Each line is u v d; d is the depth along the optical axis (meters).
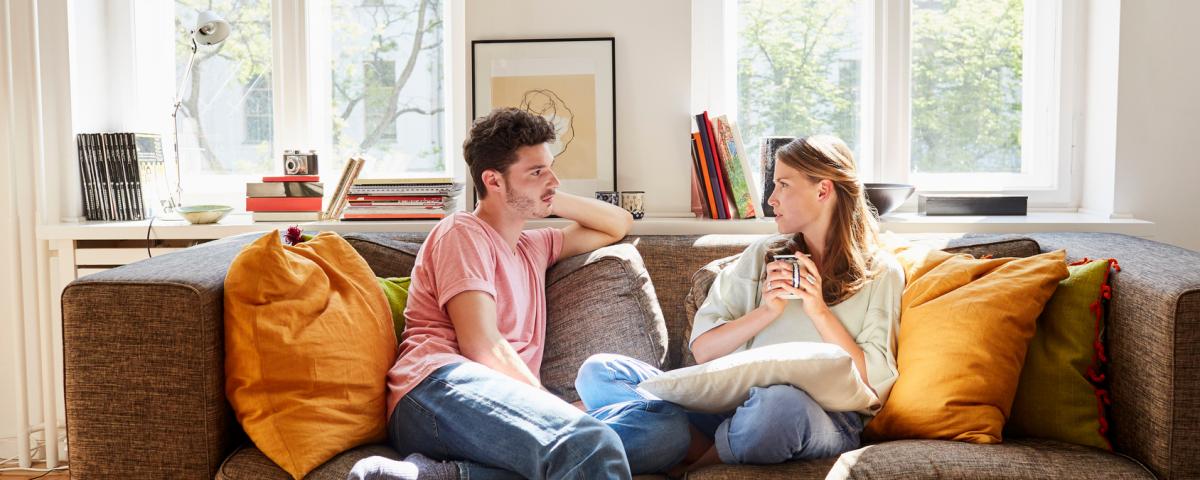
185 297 1.62
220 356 1.67
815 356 1.60
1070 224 2.52
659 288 2.27
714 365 1.67
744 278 2.00
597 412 1.72
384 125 2.98
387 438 1.78
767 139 2.64
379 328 1.84
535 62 2.67
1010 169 2.96
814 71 2.93
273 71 2.91
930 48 2.92
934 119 2.94
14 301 2.71
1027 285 1.77
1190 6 2.66
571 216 2.23
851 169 1.97
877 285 1.91
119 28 2.94
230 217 2.88
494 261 1.95
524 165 1.99
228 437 1.69
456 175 2.94
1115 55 2.69
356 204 2.62
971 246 2.18
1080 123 2.89
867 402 1.68
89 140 2.75
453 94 2.92
